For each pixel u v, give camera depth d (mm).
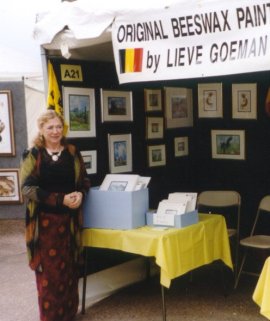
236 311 4355
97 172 5117
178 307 4488
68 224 4008
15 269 5992
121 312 4402
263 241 4902
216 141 6586
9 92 8281
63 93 4680
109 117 5242
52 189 3975
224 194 5609
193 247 4105
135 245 3939
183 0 3459
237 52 3246
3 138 8391
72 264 4098
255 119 6211
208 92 6566
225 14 3268
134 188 4156
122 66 3830
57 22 4250
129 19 3744
